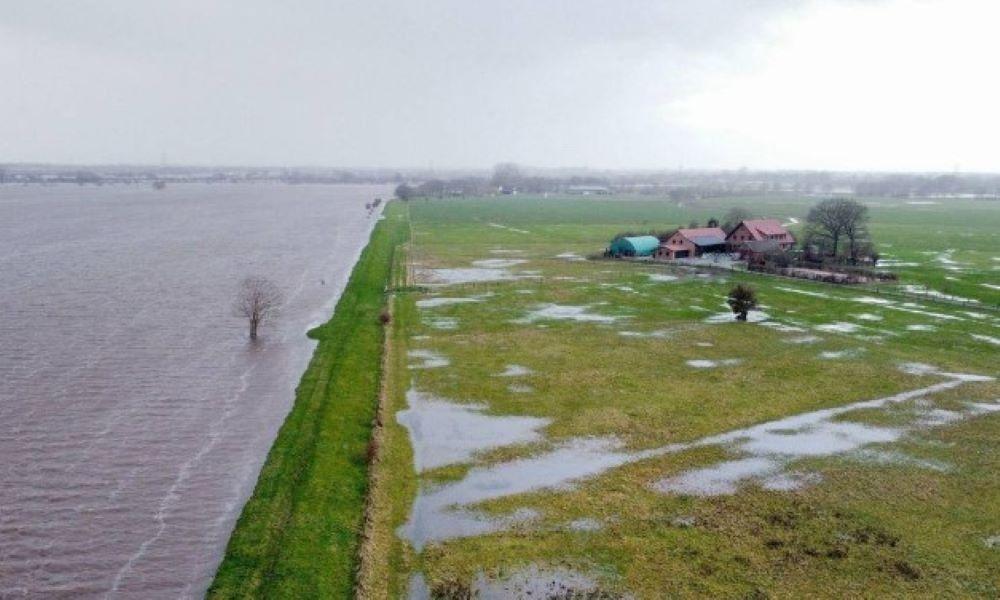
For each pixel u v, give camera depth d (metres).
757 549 36.50
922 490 42.88
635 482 43.91
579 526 38.75
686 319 85.25
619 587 33.28
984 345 73.88
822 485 43.53
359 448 47.72
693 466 46.19
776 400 58.19
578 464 46.41
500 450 48.34
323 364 64.00
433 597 32.41
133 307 86.50
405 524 38.84
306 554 34.81
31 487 41.78
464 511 40.28
